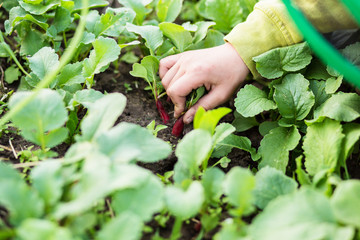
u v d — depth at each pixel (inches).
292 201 32.9
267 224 32.3
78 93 47.0
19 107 35.9
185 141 39.3
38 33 59.1
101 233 30.5
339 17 49.3
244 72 52.0
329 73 50.4
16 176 35.9
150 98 61.5
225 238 33.1
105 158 33.5
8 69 60.9
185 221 41.4
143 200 33.6
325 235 30.3
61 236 28.7
